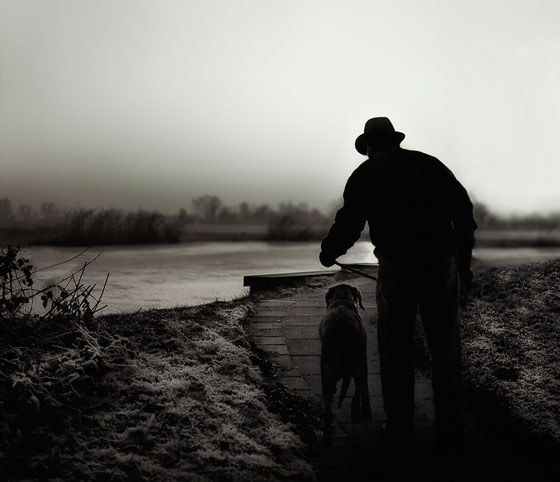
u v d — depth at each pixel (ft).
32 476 9.95
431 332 12.55
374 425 13.65
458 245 12.45
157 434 11.95
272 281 29.14
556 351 16.94
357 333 12.98
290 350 18.42
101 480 10.10
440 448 12.35
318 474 11.50
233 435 12.35
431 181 12.21
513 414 13.65
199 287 37.91
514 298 22.45
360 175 12.60
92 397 13.10
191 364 15.70
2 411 11.48
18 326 16.05
